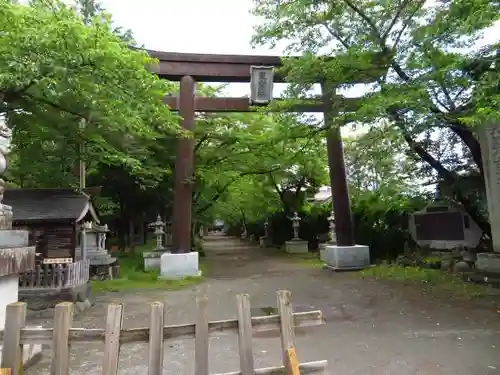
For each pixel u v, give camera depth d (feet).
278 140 44.73
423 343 19.20
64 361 9.07
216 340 20.40
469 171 44.52
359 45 32.89
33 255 15.52
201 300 9.90
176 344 19.72
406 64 30.14
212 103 48.65
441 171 41.01
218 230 276.82
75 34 22.16
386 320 23.97
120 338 9.28
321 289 36.45
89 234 46.50
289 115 39.24
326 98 40.22
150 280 44.19
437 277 37.86
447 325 22.25
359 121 32.14
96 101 26.04
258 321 10.23
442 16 28.81
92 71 23.50
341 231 50.83
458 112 29.22
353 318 24.85
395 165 52.90
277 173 78.74
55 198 32.45
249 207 96.58
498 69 23.59
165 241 81.56
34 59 21.44
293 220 84.43
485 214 42.04
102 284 41.42
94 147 41.24
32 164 40.73
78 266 30.45
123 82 25.26
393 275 41.52
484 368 15.76
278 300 10.43
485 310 25.22
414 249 57.00
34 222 29.68
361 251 49.78
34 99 28.07
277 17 38.55
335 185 51.67
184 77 47.78
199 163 61.16
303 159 60.95
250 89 47.42
